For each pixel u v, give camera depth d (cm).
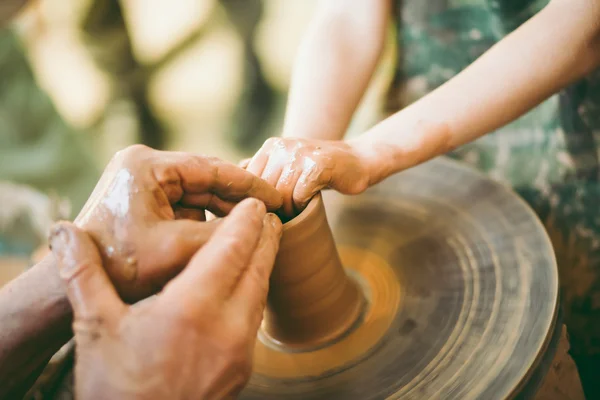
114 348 63
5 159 272
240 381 68
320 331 98
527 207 107
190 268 67
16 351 82
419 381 87
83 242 69
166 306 63
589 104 118
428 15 137
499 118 102
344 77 125
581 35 97
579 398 100
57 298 81
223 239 69
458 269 103
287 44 252
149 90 268
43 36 253
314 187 90
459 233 109
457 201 115
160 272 71
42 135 275
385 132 104
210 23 254
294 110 123
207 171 79
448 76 143
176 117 273
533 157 135
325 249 92
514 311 90
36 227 245
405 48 144
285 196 92
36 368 87
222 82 264
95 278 67
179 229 71
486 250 103
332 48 129
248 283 69
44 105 270
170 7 252
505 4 121
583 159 126
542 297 90
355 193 99
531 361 81
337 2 136
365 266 111
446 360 89
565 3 99
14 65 260
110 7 248
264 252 72
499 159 140
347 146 102
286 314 95
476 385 82
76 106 271
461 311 95
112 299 66
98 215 73
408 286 104
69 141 275
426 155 103
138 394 62
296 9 245
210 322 64
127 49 258
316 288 93
